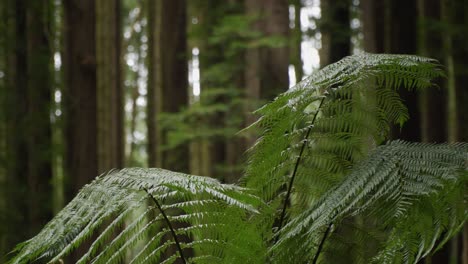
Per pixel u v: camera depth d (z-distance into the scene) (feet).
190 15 53.26
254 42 32.32
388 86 6.77
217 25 38.22
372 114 6.90
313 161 7.13
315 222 5.76
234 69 34.19
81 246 18.90
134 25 65.41
